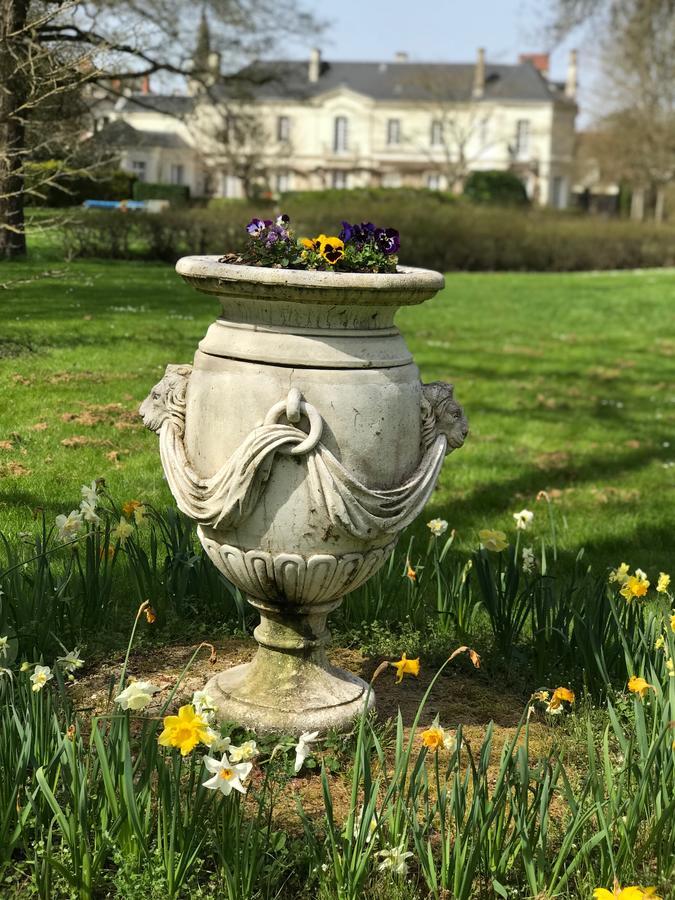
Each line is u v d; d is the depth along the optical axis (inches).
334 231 1138.0
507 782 116.3
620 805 122.1
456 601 182.9
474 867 108.1
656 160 1927.9
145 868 111.3
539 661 167.5
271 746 140.9
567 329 693.9
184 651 172.7
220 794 119.9
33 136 542.3
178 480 141.5
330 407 132.9
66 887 110.0
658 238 1309.1
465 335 626.2
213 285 133.5
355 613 186.7
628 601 166.1
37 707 119.4
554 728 154.9
